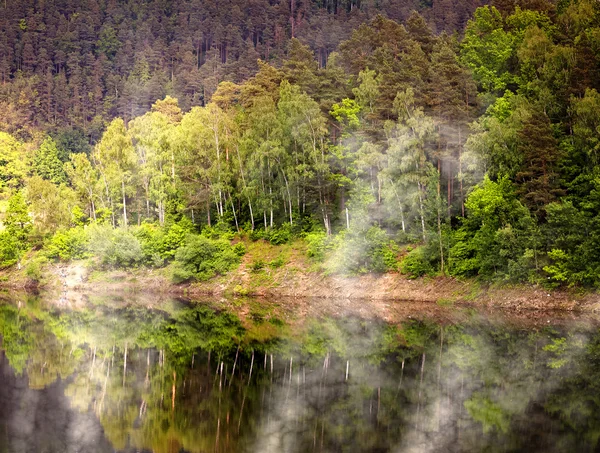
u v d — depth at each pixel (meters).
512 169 55.91
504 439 21.72
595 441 21.36
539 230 51.56
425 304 56.78
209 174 78.25
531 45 66.62
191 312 57.44
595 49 62.84
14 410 26.00
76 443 22.22
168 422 24.47
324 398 27.39
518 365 32.69
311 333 44.72
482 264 55.03
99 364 34.69
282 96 76.38
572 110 57.00
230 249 73.75
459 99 64.62
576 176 55.09
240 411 25.67
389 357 35.50
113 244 79.00
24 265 87.44
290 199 75.19
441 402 26.38
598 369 31.55
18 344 40.88
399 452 20.91
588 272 49.44
